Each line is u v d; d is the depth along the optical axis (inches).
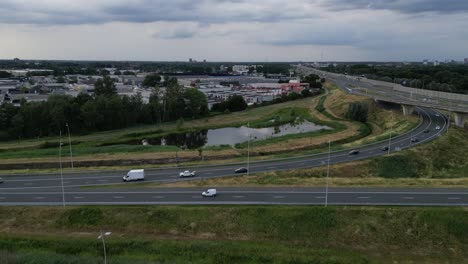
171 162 4047.7
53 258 2095.2
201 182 3196.4
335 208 2544.3
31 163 3870.6
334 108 7539.4
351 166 3727.9
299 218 2475.4
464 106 5753.0
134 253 2215.8
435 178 3378.4
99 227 2490.2
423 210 2495.1
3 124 6038.4
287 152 4505.4
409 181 3157.0
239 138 6077.8
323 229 2401.6
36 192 2997.0
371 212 2501.2
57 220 2554.1
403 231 2367.1
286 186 3056.1
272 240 2348.7
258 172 3518.7
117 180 3309.5
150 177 3410.4
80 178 3380.9
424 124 5595.5
